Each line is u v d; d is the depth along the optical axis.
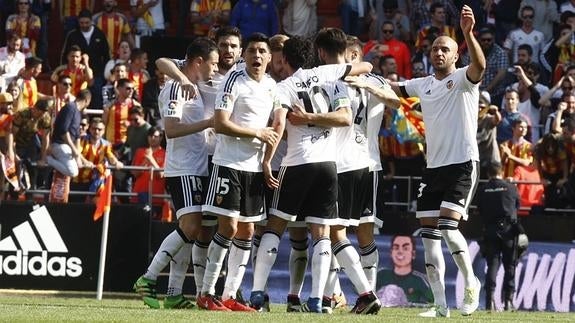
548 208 48.22
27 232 44.31
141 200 46.50
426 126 31.84
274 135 30.52
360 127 32.53
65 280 44.41
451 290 44.56
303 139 30.92
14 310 27.84
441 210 31.41
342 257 31.48
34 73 51.53
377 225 33.81
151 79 52.44
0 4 59.47
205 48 32.25
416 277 44.88
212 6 58.97
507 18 59.56
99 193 43.00
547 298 45.41
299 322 24.97
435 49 31.58
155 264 32.09
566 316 35.50
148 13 60.91
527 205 48.22
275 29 58.41
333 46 31.81
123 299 42.12
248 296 43.25
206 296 31.48
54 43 61.41
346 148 32.28
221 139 31.11
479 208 44.72
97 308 30.22
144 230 44.84
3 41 59.31
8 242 44.25
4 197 46.28
